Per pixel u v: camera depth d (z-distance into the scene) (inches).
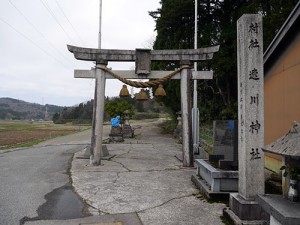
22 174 366.0
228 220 204.4
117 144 711.1
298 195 147.6
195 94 627.5
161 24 829.2
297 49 310.3
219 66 705.0
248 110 199.6
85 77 417.4
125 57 415.8
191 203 245.4
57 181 326.3
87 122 2432.3
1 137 1037.8
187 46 815.7
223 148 294.8
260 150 197.0
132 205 241.6
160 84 415.5
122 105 950.4
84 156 487.8
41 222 205.5
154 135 1005.8
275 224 141.6
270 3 576.1
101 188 293.3
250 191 194.2
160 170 383.6
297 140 143.2
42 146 703.7
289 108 328.5
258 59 202.7
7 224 201.9
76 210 230.7
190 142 411.8
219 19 778.2
